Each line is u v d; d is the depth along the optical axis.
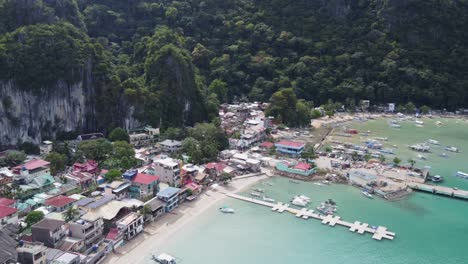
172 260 92.38
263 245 101.44
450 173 152.25
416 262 95.12
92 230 95.44
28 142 170.25
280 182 141.12
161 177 129.25
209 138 172.12
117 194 115.38
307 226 110.38
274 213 117.62
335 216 115.44
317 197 128.62
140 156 155.00
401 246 101.50
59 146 153.50
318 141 192.25
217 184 136.62
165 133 182.25
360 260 95.69
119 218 103.50
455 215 118.00
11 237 88.00
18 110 169.25
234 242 102.56
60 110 178.25
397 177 143.75
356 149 179.50
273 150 171.12
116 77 191.62
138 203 113.00
